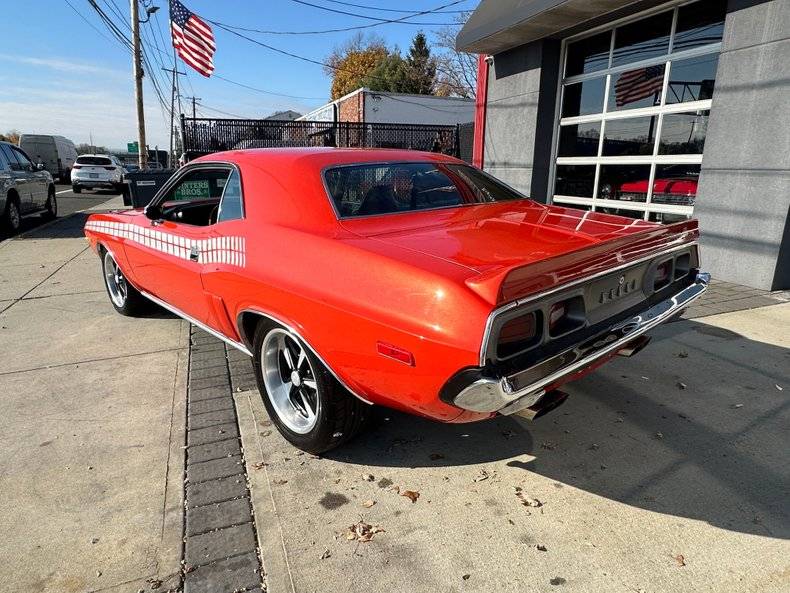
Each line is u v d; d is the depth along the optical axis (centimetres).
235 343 352
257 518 246
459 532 238
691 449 298
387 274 232
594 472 280
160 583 211
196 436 314
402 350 223
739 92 604
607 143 839
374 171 328
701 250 670
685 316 511
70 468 285
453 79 5159
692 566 217
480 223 293
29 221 1377
